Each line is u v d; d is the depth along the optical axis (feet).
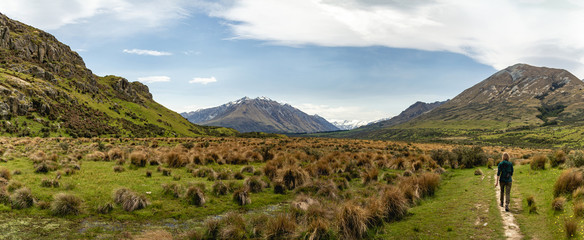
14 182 46.01
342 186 60.13
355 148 157.07
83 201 43.91
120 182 57.16
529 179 53.42
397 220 37.83
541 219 30.83
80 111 479.41
